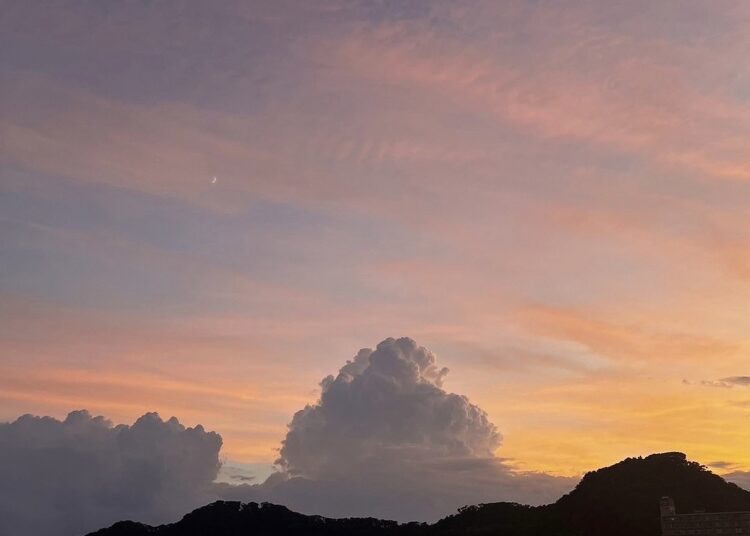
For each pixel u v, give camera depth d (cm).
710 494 15362
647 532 14338
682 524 10331
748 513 10025
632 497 15612
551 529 15950
